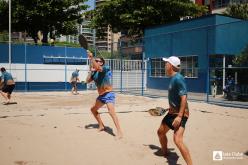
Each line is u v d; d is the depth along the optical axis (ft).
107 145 22.76
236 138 25.58
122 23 110.93
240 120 34.45
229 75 66.95
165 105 47.73
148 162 19.06
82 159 19.53
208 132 27.84
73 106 46.26
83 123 30.89
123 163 18.88
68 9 115.55
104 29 118.73
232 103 50.93
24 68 82.99
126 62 83.87
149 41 84.12
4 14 108.17
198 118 35.53
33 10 106.83
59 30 116.67
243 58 64.59
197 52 73.15
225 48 69.56
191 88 74.13
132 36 116.16
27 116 35.12
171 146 22.43
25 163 18.67
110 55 85.15
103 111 38.99
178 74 17.22
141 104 49.16
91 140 24.13
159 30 83.10
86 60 88.79
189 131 28.14
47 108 43.29
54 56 85.61
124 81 83.66
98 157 19.95
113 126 29.53
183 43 76.33
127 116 35.68
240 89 56.95
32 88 83.51
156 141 23.98
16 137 24.82
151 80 78.38
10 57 80.69
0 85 48.98
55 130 27.50
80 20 119.34
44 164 18.54
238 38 68.44
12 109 42.01
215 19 70.03
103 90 25.55
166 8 107.76
